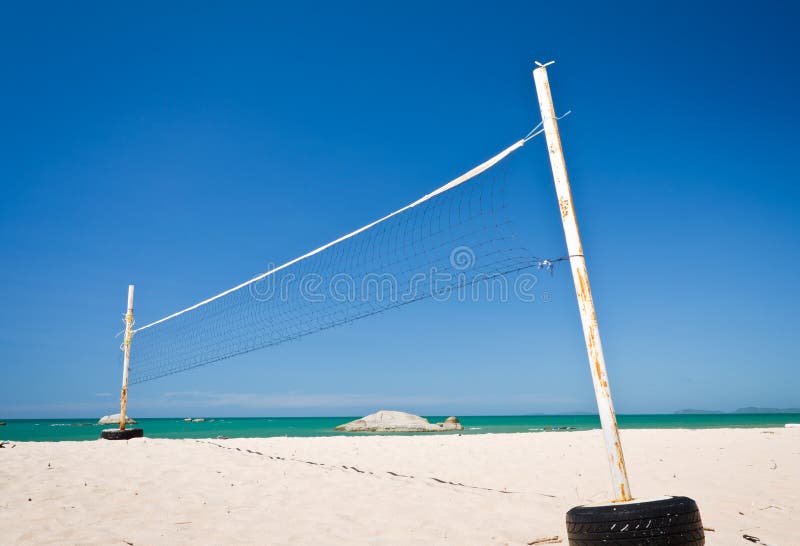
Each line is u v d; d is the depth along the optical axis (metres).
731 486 5.26
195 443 8.23
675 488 5.19
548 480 5.68
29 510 3.90
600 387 2.93
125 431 8.73
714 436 10.22
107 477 5.11
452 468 6.33
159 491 4.61
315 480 5.28
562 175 3.29
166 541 3.30
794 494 4.87
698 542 2.50
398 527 3.71
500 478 5.76
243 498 4.46
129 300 9.35
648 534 2.44
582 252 3.15
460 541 3.45
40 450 6.79
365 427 21.67
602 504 2.70
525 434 10.83
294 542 3.36
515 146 3.71
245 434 19.94
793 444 8.70
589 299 3.07
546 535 3.60
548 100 3.44
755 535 3.58
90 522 3.65
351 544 3.34
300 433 20.89
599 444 8.62
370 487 5.01
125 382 9.05
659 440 9.38
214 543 3.30
